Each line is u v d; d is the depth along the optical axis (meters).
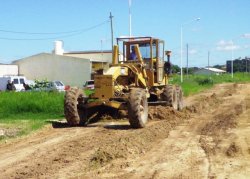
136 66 19.75
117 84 18.70
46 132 17.03
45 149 13.49
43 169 10.94
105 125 18.56
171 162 11.50
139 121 17.16
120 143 13.30
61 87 44.62
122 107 17.72
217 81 76.50
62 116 22.58
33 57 65.00
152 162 11.52
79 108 18.55
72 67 63.94
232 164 11.16
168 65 22.73
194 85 55.75
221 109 24.72
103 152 12.02
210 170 10.62
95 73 18.81
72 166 11.18
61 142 14.61
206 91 46.75
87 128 17.83
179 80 59.62
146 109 17.88
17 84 47.22
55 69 64.56
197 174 10.27
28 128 17.75
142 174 10.35
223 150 12.80
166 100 21.31
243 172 10.41
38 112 23.78
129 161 11.62
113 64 19.73
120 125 18.42
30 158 12.29
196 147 13.36
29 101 24.36
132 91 17.53
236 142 13.80
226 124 18.00
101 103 18.03
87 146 13.64
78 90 18.62
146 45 20.70
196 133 16.02
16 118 21.86
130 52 20.61
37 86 44.69
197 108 23.39
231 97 35.00
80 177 10.14
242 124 17.97
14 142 14.95
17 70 65.44
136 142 13.72
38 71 65.00
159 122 18.89
